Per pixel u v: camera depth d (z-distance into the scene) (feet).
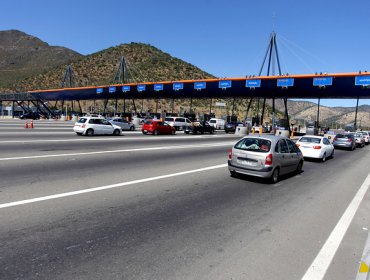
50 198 23.18
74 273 13.07
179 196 26.18
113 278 12.84
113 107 435.94
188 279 13.09
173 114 226.99
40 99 280.10
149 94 219.20
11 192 24.21
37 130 95.04
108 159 43.60
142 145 66.08
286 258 15.64
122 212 21.06
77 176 31.37
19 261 13.80
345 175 43.62
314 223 21.31
